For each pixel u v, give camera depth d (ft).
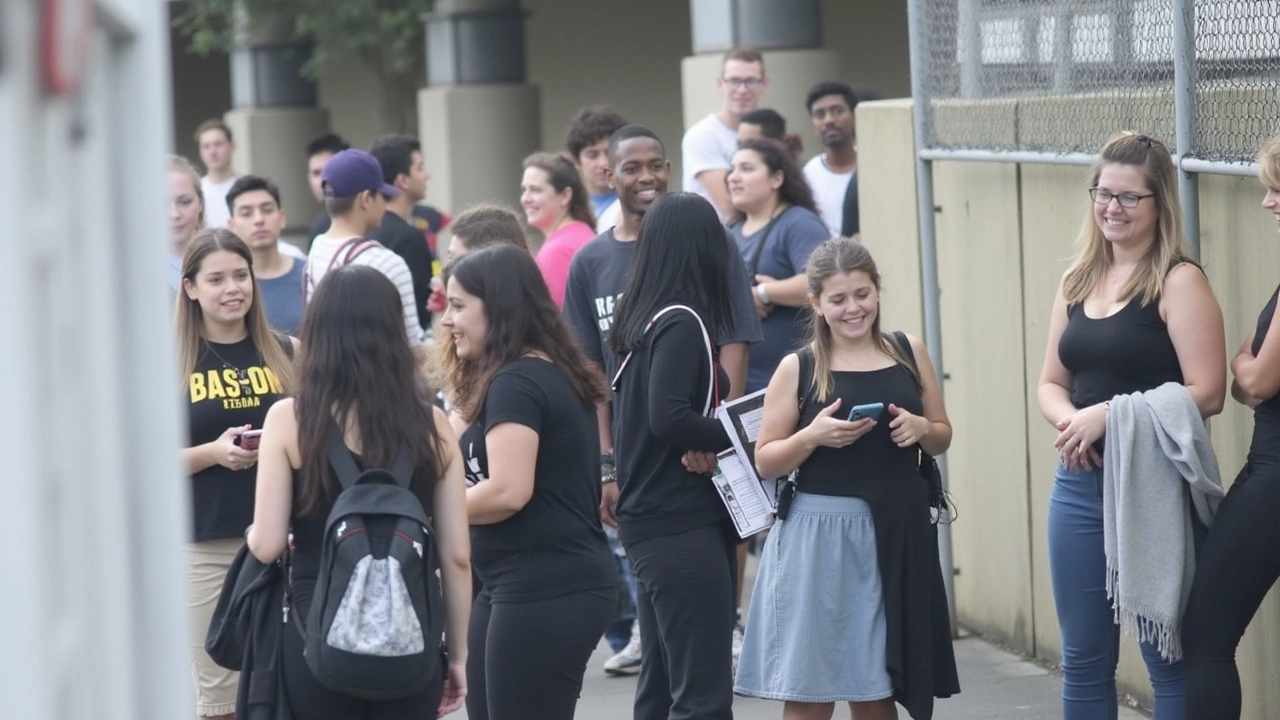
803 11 141.28
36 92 16.24
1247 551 49.93
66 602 17.76
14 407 15.37
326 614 43.68
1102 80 65.67
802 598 53.72
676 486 54.70
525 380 50.24
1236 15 54.95
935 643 54.19
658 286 55.11
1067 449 53.42
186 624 21.08
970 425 80.48
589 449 51.96
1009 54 73.00
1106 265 54.75
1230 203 57.36
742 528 54.80
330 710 45.32
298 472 45.83
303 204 244.01
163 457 20.52
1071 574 55.26
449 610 47.67
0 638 15.42
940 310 82.64
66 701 17.72
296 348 61.26
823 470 53.83
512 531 50.78
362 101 257.14
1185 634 51.37
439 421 47.32
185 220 78.13
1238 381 50.01
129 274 20.25
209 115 307.17
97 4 17.95
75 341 18.28
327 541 44.09
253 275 59.31
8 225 15.21
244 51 242.17
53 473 17.22
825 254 53.98
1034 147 71.31
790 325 80.53
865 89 107.96
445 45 201.46
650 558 54.70
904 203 85.20
